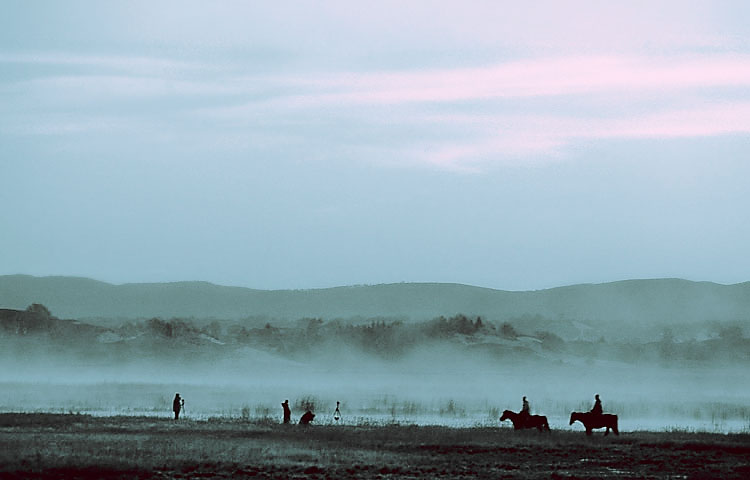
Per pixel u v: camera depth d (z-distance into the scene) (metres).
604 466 49.03
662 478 45.25
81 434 58.78
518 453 53.00
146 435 58.56
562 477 45.12
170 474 43.84
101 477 43.03
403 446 54.91
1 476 41.91
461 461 49.66
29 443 51.88
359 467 46.44
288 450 51.66
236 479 43.12
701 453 53.72
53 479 42.28
